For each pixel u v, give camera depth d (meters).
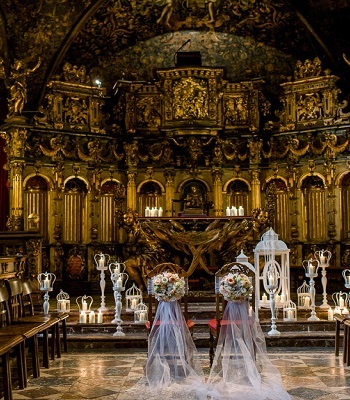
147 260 15.60
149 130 20.61
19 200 18.61
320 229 20.11
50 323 10.23
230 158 20.69
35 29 19.17
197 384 8.73
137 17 20.52
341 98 20.88
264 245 13.52
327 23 19.80
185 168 20.77
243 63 21.95
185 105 19.98
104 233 20.36
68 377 9.60
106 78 21.77
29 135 19.14
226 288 8.93
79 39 20.38
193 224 15.92
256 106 20.56
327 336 12.21
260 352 9.00
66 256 19.66
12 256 12.47
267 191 20.27
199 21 21.14
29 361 11.03
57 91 19.69
